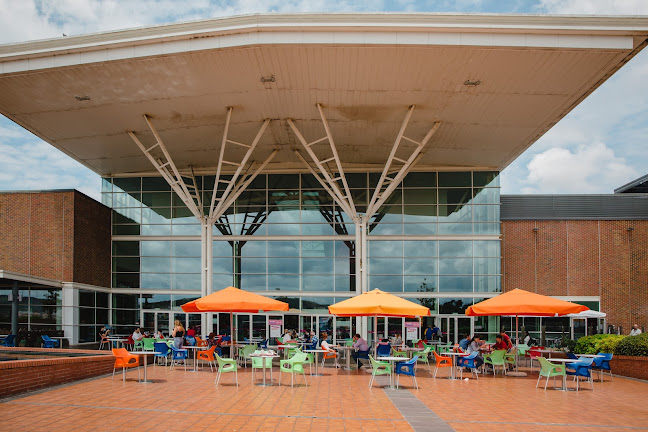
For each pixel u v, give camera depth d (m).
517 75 23.05
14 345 28.06
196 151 33.81
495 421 11.69
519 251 36.72
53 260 32.53
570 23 20.50
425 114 27.58
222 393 15.15
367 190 36.09
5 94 24.92
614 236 36.59
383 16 20.72
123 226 37.44
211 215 31.34
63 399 13.52
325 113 27.66
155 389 15.70
